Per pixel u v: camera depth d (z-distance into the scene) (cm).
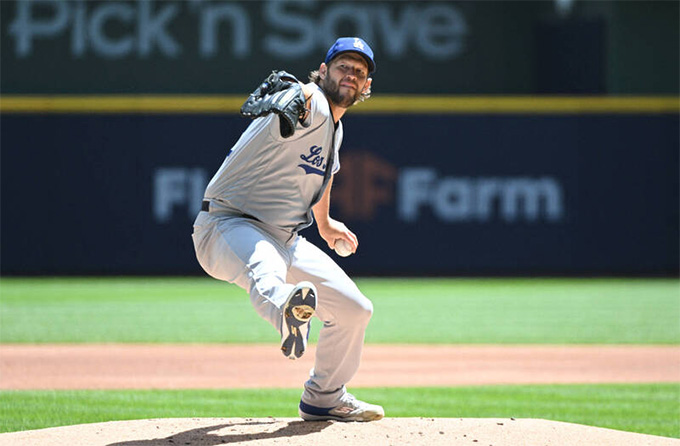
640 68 8400
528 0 8569
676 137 7669
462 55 8538
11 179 7538
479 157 7688
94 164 7562
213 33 8419
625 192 7681
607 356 3669
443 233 7675
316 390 1711
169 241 7606
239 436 1576
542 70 8569
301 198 1628
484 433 1627
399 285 7088
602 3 8594
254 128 1577
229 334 4300
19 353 3659
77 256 7556
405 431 1631
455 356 3666
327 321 1669
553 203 7688
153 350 3769
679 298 6112
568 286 6994
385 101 7650
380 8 8488
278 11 8419
